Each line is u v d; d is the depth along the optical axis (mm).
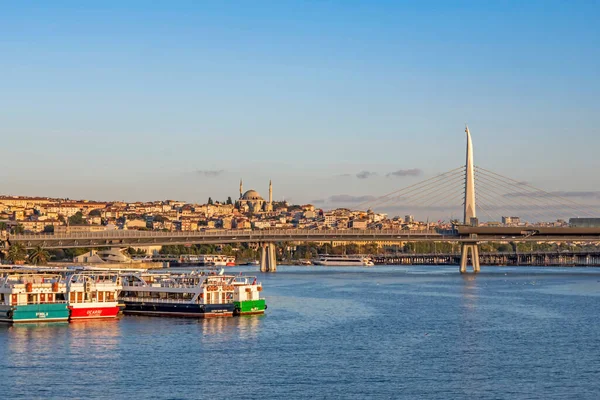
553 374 120438
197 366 124625
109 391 109688
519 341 149250
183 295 179125
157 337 149375
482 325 171125
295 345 143250
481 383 114812
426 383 114750
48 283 170000
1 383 113375
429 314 192000
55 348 137500
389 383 114688
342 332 159250
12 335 149625
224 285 181250
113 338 147875
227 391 109938
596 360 130625
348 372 121250
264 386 112688
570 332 160500
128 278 187500
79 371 120500
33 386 112000
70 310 168125
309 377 117938
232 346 141500
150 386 112250
